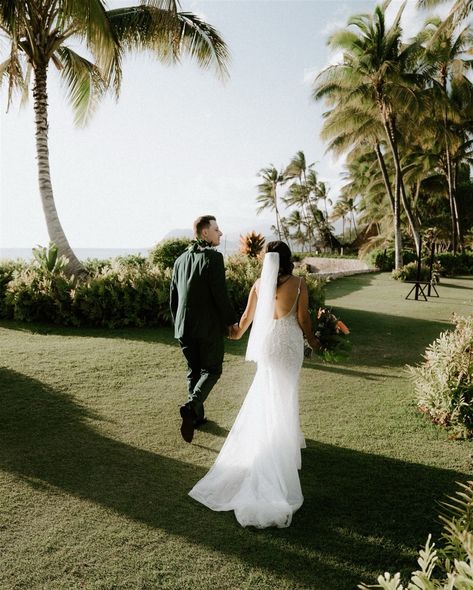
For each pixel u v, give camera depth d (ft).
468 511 5.54
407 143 90.17
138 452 12.06
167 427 13.69
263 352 10.51
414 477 11.00
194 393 12.25
